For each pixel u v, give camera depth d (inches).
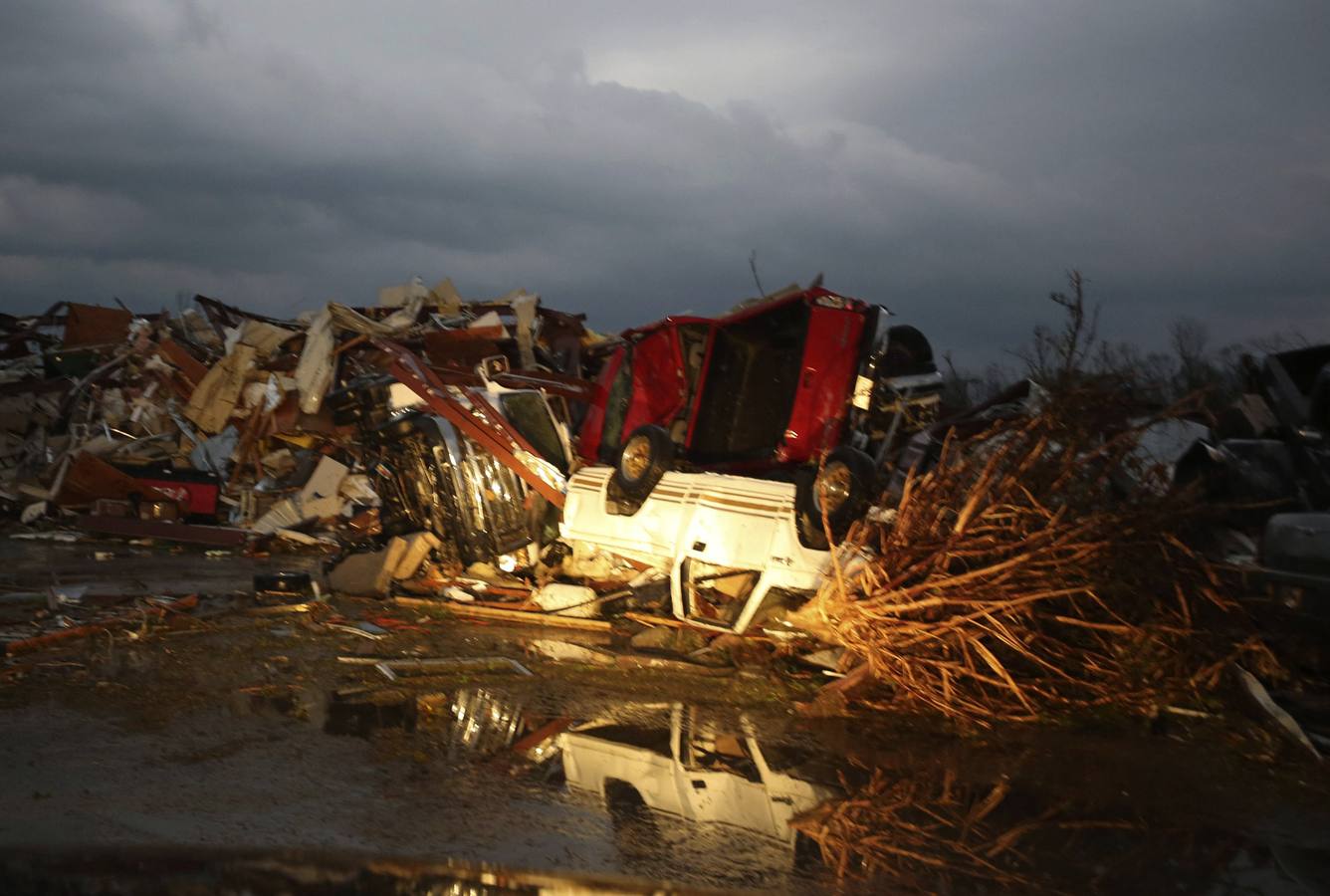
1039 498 257.4
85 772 168.2
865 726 218.2
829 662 266.4
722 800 166.1
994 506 246.5
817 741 206.1
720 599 311.9
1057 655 237.1
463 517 370.9
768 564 279.0
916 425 340.2
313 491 562.3
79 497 564.4
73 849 78.6
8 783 161.3
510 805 158.6
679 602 302.4
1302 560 231.9
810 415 324.2
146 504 558.3
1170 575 247.1
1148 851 148.9
